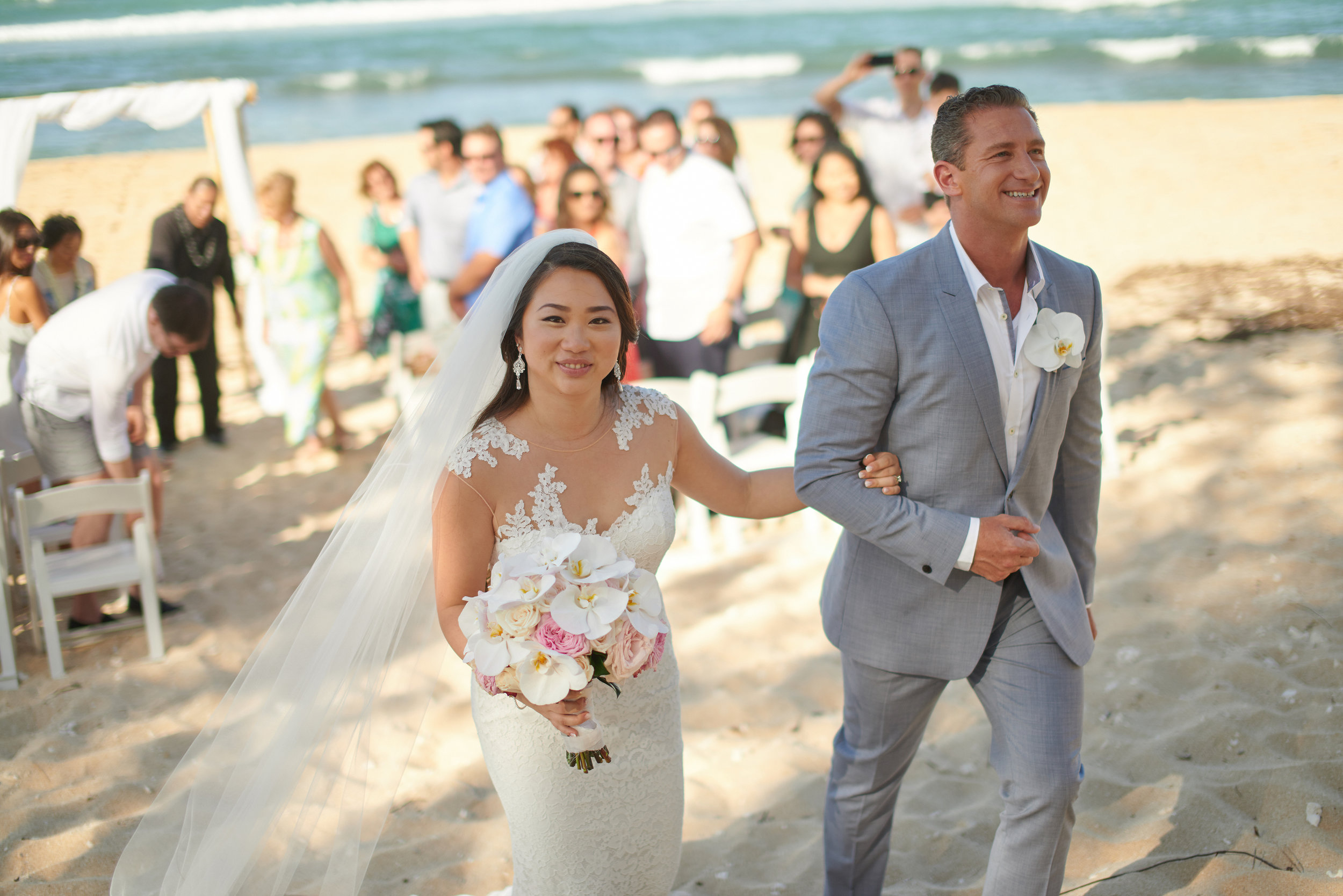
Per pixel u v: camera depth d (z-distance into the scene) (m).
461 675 4.07
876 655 2.29
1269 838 2.73
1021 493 2.23
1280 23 27.73
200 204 6.60
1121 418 5.66
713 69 29.00
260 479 6.36
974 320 2.15
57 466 4.48
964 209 2.14
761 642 4.14
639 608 1.99
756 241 5.72
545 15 40.94
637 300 6.66
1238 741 3.11
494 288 2.17
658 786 2.28
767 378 5.03
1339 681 3.33
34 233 4.70
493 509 2.18
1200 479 4.84
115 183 14.23
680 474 2.46
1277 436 5.12
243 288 7.96
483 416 2.25
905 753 2.42
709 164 5.63
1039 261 2.23
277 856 2.42
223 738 2.44
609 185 7.11
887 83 25.30
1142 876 2.66
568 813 2.23
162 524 5.75
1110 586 4.11
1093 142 14.27
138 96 6.74
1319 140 12.80
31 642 4.44
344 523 2.36
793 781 3.29
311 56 32.56
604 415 2.27
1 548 4.12
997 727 2.27
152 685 4.11
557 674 1.87
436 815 3.27
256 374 8.38
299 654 2.38
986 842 2.91
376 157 17.11
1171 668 3.53
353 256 11.31
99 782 3.48
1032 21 33.38
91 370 4.21
